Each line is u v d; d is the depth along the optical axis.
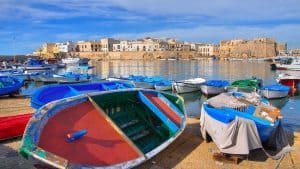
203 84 32.03
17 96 25.52
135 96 12.58
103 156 8.41
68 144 8.21
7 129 12.01
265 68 92.38
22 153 7.16
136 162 8.67
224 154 10.39
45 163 7.03
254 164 10.21
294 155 11.10
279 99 29.59
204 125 12.12
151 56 190.50
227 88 31.34
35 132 7.71
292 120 20.08
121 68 95.56
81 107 9.77
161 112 11.96
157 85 32.09
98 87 16.72
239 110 12.74
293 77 36.81
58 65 77.94
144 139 11.02
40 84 39.41
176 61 160.00
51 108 8.77
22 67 58.06
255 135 10.18
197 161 10.37
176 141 12.39
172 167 9.82
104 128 9.41
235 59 172.88
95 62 144.38
